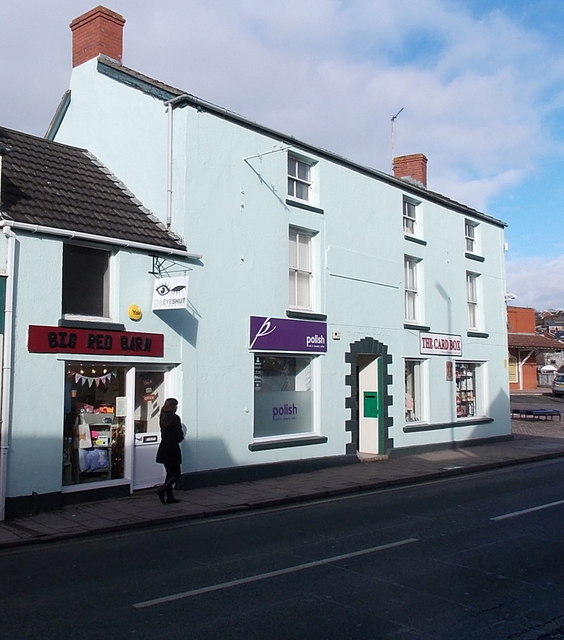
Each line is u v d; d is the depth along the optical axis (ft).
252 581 22.43
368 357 59.06
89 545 28.45
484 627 18.25
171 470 36.99
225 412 44.16
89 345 36.99
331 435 52.47
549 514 34.14
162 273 41.04
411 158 77.61
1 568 24.48
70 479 37.06
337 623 18.45
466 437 68.54
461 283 70.59
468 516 33.83
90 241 37.58
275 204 49.14
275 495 39.60
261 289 47.44
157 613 19.21
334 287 53.93
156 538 29.68
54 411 35.29
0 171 35.47
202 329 43.14
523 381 172.24
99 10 51.80
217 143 45.16
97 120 49.90
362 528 31.19
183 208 42.68
